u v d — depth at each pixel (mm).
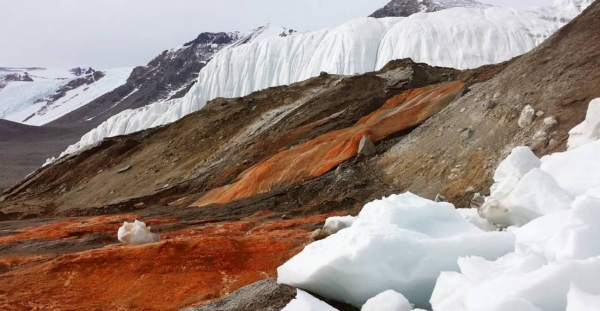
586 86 15758
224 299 6887
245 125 42375
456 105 21484
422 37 76125
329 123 32844
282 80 90312
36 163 107375
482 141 17438
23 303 9203
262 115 42844
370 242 5434
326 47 86250
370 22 86750
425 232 6086
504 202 6922
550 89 16703
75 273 10438
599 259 3865
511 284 3939
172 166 40750
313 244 6492
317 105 38562
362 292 5520
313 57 87188
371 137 24062
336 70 80250
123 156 49312
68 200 43250
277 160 26562
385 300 4816
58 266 10711
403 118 25328
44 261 12117
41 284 10102
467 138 18250
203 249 10734
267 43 96500
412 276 5387
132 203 30641
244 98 48875
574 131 10781
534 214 6340
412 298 5465
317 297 6031
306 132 32625
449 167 17688
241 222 16641
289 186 23281
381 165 21328
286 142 32156
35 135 145000
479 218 7297
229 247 10836
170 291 9398
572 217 4715
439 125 20906
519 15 80312
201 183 31656
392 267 5426
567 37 18219
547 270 3914
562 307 3752
